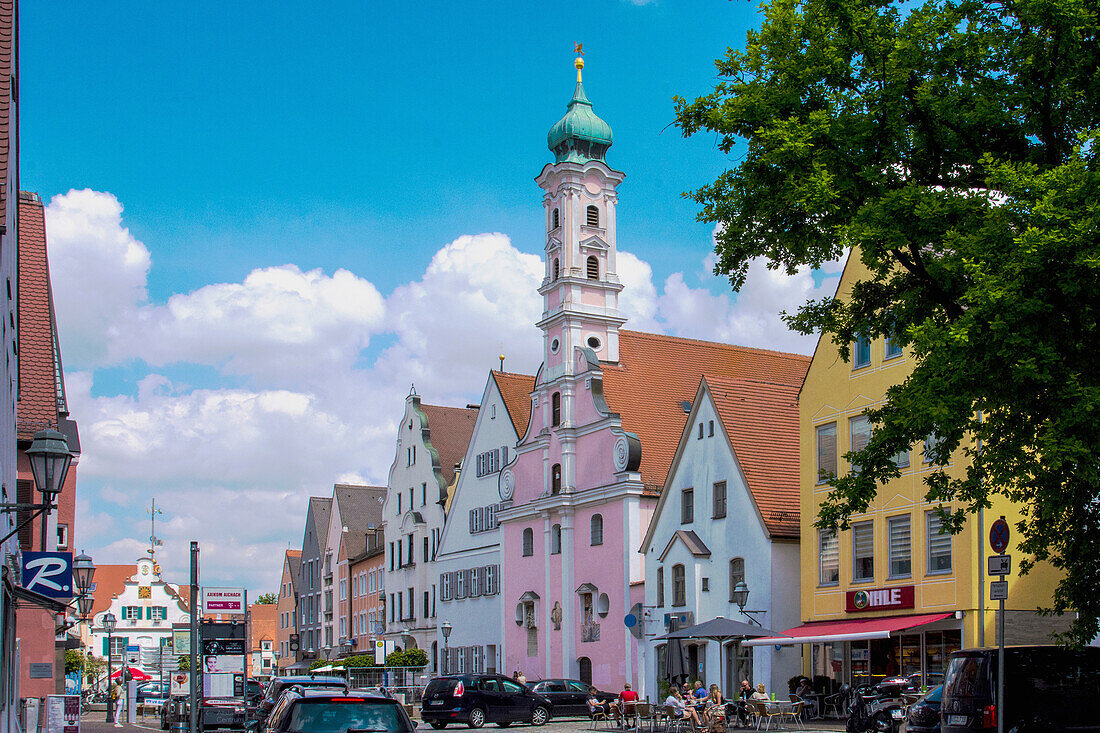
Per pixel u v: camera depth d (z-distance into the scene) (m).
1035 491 19.33
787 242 20.19
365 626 89.62
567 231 60.31
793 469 46.00
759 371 64.81
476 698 43.81
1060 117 19.17
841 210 18.95
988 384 16.70
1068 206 16.17
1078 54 18.20
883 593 37.78
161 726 49.69
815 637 36.78
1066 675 18.38
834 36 19.86
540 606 60.16
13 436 26.55
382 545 89.81
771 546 43.12
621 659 53.25
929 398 16.80
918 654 36.53
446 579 71.62
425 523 78.38
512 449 65.75
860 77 19.88
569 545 58.16
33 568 21.39
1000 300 16.06
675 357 62.66
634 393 59.28
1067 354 16.92
